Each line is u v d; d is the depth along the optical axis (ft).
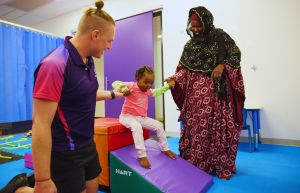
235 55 6.64
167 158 5.83
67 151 2.89
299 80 9.74
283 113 10.11
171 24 12.91
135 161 5.20
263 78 10.50
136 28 14.14
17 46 12.98
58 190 2.90
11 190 3.47
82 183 3.09
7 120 12.44
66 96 2.78
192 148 6.82
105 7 15.69
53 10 17.88
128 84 6.16
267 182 5.97
